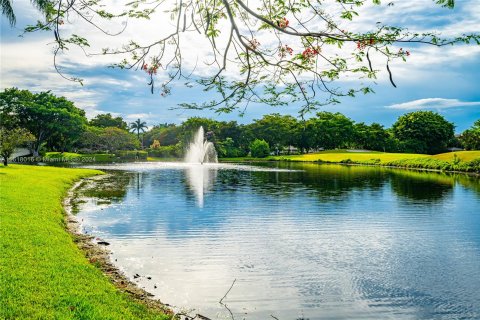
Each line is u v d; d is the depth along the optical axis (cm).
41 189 2206
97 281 855
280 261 1160
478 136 8450
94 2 444
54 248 1030
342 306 864
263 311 830
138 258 1151
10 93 7488
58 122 7744
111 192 2662
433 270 1104
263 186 3195
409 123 10838
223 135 10362
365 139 10806
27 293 707
